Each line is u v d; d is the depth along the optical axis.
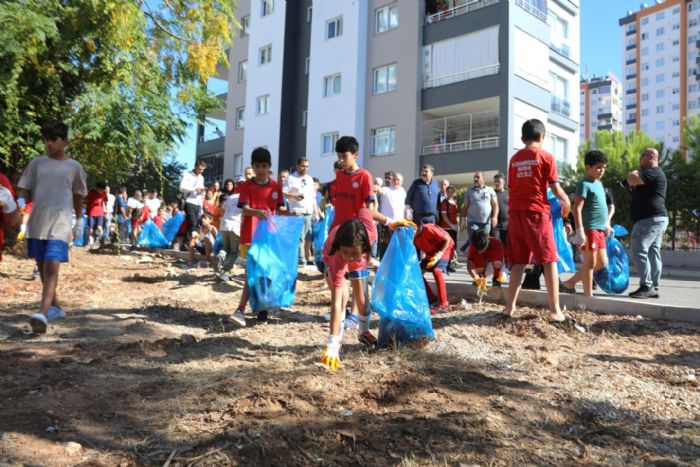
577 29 26.77
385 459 2.74
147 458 2.71
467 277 10.19
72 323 5.84
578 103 26.44
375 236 5.56
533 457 2.85
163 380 3.88
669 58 99.62
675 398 3.86
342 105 25.94
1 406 3.36
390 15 24.92
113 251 14.30
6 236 11.93
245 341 5.23
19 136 11.29
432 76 23.62
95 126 11.10
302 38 29.05
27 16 9.69
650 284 6.96
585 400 3.73
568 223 8.78
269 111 29.77
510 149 21.27
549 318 5.75
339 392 3.61
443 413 3.30
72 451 2.76
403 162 23.97
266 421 3.08
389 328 4.88
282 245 6.23
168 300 7.50
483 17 22.08
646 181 6.89
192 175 12.41
